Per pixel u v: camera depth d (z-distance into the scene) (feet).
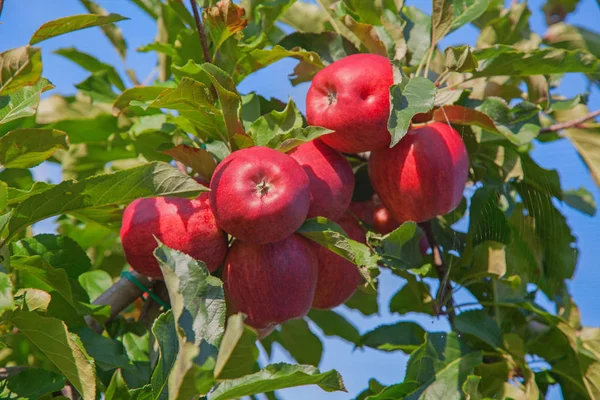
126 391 4.21
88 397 4.17
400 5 4.84
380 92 4.37
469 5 4.73
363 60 4.42
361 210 4.78
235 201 4.24
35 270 4.41
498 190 4.84
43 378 4.36
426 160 4.45
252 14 4.94
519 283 4.66
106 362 4.46
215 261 4.38
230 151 4.46
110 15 4.32
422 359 4.58
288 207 4.24
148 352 4.58
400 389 4.54
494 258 4.68
